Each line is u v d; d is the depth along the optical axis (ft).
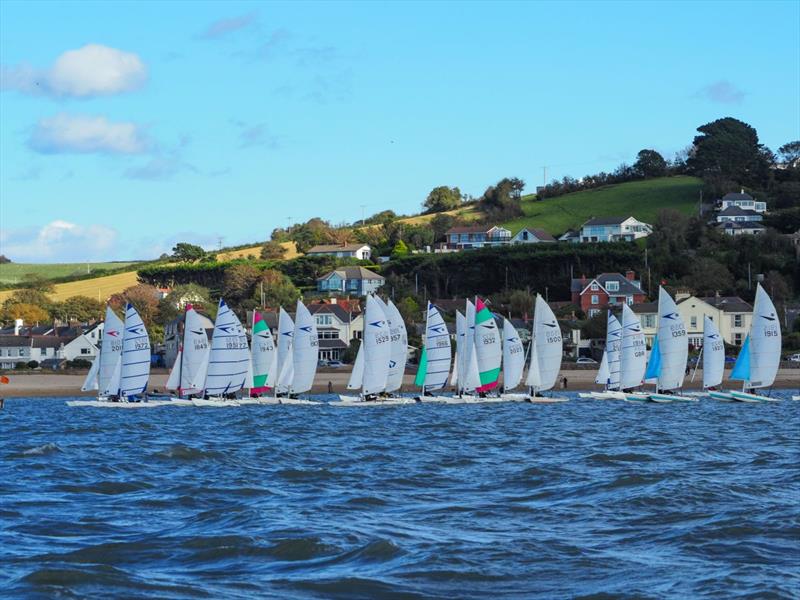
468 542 125.80
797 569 112.06
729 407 384.68
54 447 228.22
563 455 223.92
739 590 103.04
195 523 138.41
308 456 223.51
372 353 392.06
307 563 115.75
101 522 139.03
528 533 132.16
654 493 159.84
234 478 183.11
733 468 197.16
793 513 142.31
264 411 371.76
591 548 123.34
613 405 396.78
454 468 199.72
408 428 301.84
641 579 108.88
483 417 344.49
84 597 100.48
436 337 406.41
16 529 133.28
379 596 103.35
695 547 123.54
